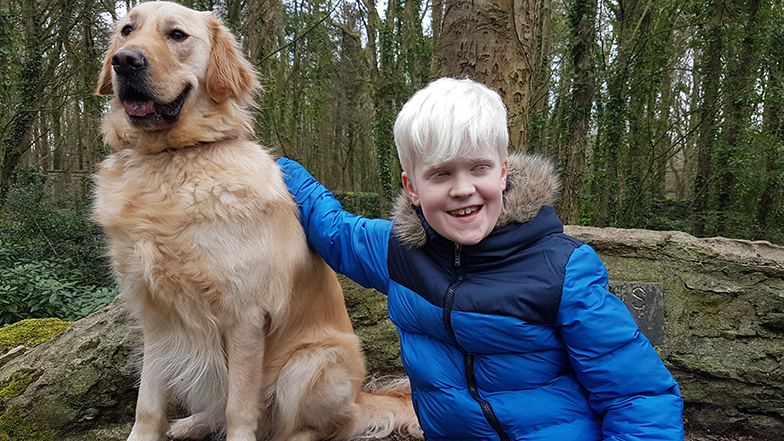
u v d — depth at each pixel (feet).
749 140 31.48
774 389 8.57
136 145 6.56
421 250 5.59
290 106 61.93
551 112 43.37
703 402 8.77
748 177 31.83
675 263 9.04
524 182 5.22
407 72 51.60
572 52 29.17
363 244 6.30
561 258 4.86
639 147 37.60
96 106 42.52
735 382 8.66
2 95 34.42
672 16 36.78
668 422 4.48
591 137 38.22
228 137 6.81
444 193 4.86
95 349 8.30
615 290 8.81
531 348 5.01
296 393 6.95
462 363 5.38
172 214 5.96
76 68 37.06
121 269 6.27
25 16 34.37
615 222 38.06
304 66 61.52
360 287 9.73
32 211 27.71
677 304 8.87
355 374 7.58
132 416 8.44
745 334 8.68
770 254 8.88
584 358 4.75
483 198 4.88
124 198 6.28
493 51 11.14
